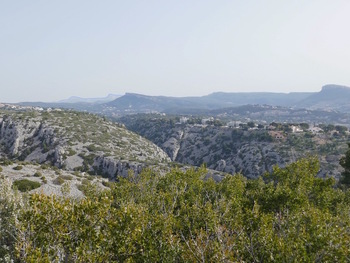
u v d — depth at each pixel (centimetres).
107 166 14438
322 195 3812
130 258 1603
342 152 15112
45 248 1462
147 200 3388
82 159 15088
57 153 15312
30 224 1473
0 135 18538
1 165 6725
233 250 1850
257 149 19125
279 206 3172
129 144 19825
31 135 18162
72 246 1449
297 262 1617
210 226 2248
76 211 1541
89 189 4050
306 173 4125
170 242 1845
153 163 14450
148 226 1948
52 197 1589
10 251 1686
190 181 4416
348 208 3509
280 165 16338
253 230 2181
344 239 1727
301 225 2128
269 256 1758
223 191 4144
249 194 3931
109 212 1736
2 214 1941
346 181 5341
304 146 17600
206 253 1641
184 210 2700
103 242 1545
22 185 4959
